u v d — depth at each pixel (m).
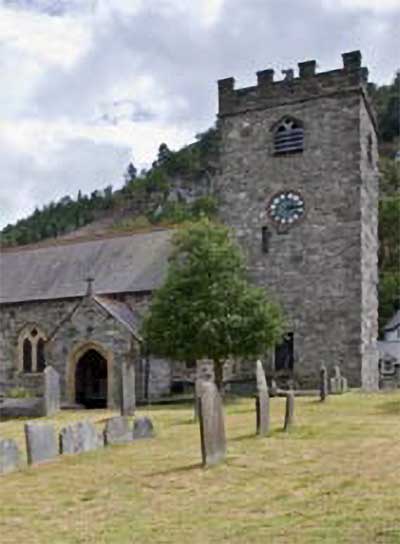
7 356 49.75
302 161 43.75
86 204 197.12
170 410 32.34
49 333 48.44
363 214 42.50
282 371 42.06
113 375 40.62
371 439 19.16
